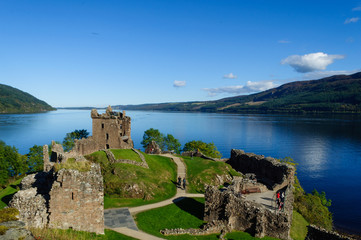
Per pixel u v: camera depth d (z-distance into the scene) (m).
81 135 102.81
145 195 41.41
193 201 41.94
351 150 149.62
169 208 38.31
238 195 36.59
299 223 44.16
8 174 71.88
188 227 33.44
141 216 34.22
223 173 55.12
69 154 48.06
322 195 70.25
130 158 51.25
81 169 24.42
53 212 22.27
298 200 55.62
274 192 42.91
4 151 73.06
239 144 170.62
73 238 20.77
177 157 63.91
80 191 23.22
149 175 47.16
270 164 50.69
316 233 29.05
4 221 18.70
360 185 95.81
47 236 19.50
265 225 32.88
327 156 136.62
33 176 29.73
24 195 23.69
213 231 32.41
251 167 58.31
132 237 26.83
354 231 62.59
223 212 34.97
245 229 33.72
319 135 195.38
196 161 62.91
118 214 34.03
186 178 52.03
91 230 23.81
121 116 69.75
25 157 79.69
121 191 41.28
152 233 29.28
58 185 22.47
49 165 42.53
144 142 101.38
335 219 69.44
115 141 62.97
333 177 104.50
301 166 119.69
